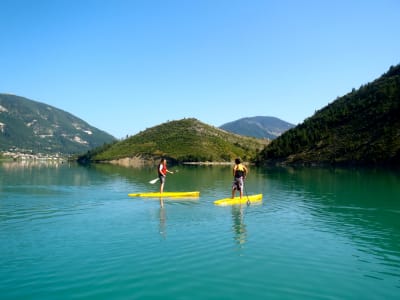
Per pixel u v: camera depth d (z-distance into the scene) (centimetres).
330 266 1009
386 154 8156
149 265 1003
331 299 805
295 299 803
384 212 1825
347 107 12269
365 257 1088
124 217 1658
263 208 1933
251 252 1123
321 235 1337
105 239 1262
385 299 805
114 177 4575
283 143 11969
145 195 2423
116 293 829
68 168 8069
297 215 1730
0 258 1060
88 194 2542
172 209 1884
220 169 8094
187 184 3531
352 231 1403
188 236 1303
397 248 1179
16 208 1908
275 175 5112
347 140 10144
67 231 1379
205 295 822
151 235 1316
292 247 1182
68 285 870
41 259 1050
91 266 993
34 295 818
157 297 811
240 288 860
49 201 2166
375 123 10081
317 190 2900
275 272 960
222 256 1084
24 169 7112
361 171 6125
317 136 11312
